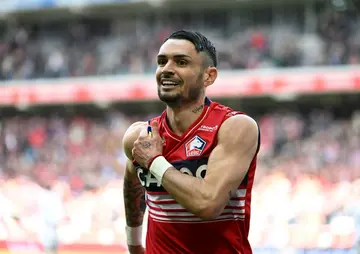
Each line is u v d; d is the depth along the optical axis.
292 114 40.44
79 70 44.88
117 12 48.31
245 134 6.25
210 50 6.46
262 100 41.88
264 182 27.64
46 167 37.53
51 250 23.69
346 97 40.41
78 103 44.38
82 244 26.30
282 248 23.39
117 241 25.89
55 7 47.94
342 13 40.84
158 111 44.81
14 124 44.00
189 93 6.30
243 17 45.59
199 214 5.97
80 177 34.75
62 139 41.59
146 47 45.03
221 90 39.41
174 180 6.04
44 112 46.84
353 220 22.62
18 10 48.75
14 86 44.25
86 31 49.41
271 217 24.30
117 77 42.53
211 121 6.37
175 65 6.29
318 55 39.34
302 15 44.00
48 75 45.06
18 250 24.88
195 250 6.37
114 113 45.56
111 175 34.44
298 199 24.44
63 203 27.25
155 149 6.26
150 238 6.68
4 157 41.50
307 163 32.03
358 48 38.66
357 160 31.98
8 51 48.22
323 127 37.16
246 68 40.22
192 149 6.27
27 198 26.19
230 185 6.07
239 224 6.46
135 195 7.52
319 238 22.94
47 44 49.09
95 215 26.83
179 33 6.37
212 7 45.91
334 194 24.94
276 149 35.44
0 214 25.39
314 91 37.91
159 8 47.00
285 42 41.81
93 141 40.19
